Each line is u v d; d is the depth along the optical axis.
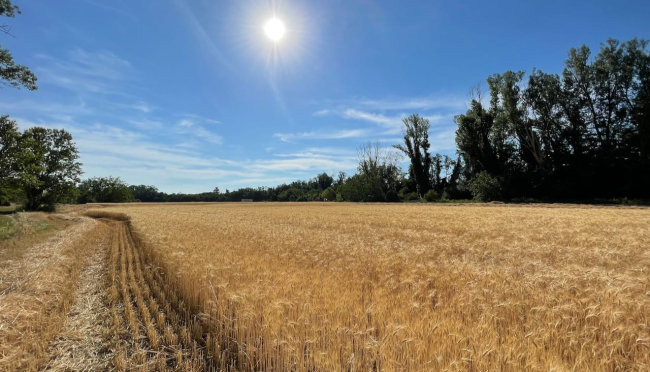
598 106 47.50
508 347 3.46
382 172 80.38
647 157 40.16
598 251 9.86
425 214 29.25
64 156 46.88
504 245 11.55
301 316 4.59
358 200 83.12
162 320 5.64
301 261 8.86
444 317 4.46
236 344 4.77
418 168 70.19
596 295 5.05
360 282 6.47
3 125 26.31
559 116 49.88
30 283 8.20
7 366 4.39
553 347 3.64
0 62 20.08
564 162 48.25
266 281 6.58
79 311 6.71
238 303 5.49
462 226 18.34
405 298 5.39
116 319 5.97
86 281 9.13
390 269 7.71
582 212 26.66
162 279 8.44
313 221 23.81
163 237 15.11
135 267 10.52
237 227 19.69
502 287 5.74
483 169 55.25
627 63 43.78
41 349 4.95
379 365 3.68
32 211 43.81
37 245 15.18
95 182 104.62
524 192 50.00
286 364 3.92
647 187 40.03
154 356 4.66
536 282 6.14
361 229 17.94
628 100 44.88
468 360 3.29
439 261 8.74
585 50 47.75
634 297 5.11
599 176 43.81
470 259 9.27
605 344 3.61
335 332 4.21
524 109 51.72
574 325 4.08
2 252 12.72
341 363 3.83
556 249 10.54
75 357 4.79
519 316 4.49
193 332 5.37
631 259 8.81
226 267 8.09
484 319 4.30
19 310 6.38
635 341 3.68
